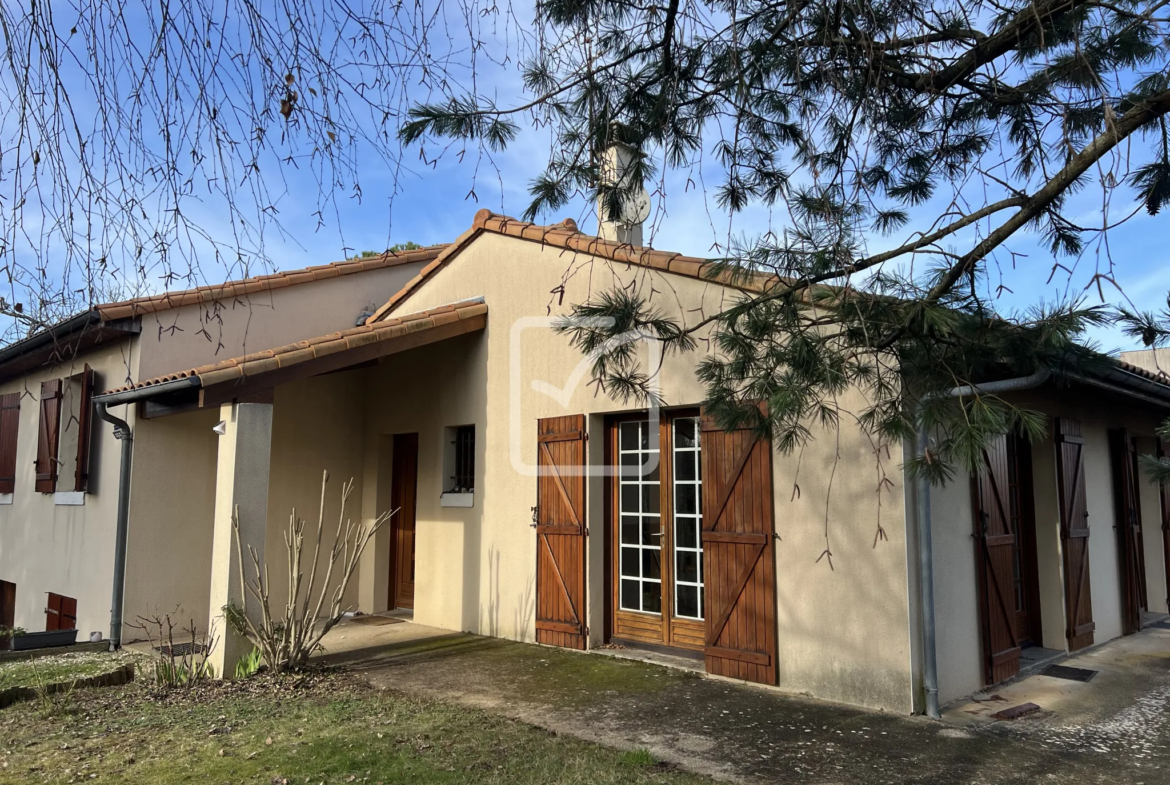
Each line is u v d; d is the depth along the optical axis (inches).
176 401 284.7
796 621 219.6
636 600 273.4
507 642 293.6
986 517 232.7
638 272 261.4
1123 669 249.3
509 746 175.0
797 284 129.2
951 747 174.6
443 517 335.0
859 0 139.4
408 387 359.3
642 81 165.8
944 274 125.1
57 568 357.7
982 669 223.3
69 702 212.7
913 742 177.6
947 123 164.2
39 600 371.2
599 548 279.3
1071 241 137.2
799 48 146.5
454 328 315.3
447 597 327.9
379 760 166.6
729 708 203.6
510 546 302.8
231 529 247.0
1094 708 206.1
